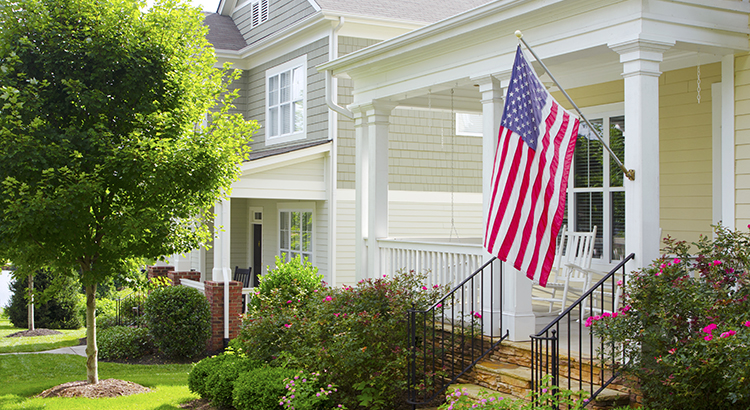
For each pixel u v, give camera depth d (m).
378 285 7.59
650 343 5.27
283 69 16.16
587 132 9.70
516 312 7.16
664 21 6.10
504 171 5.79
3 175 7.51
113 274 8.83
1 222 7.52
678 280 5.37
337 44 14.33
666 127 8.45
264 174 13.74
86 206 7.74
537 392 5.41
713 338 4.74
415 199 15.45
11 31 7.83
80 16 8.08
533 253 5.70
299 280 11.23
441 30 7.94
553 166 5.76
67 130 7.85
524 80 5.80
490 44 7.58
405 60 8.85
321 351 6.80
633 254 6.01
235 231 18.78
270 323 8.00
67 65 7.95
